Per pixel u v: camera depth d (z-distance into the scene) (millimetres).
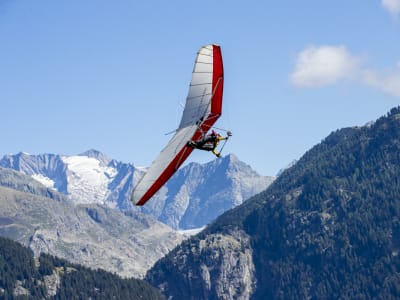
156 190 62844
